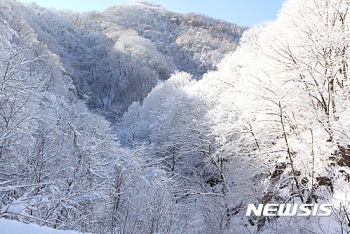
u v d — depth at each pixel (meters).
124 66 80.38
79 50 89.31
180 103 18.34
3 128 5.94
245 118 10.25
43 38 56.41
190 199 12.84
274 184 9.42
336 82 9.83
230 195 11.30
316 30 9.74
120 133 29.08
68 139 7.79
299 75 9.59
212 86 17.06
